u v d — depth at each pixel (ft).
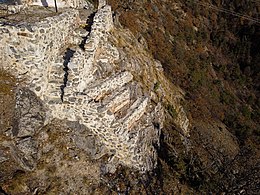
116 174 45.60
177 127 69.00
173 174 51.39
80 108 44.04
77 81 44.62
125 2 110.01
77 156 43.62
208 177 53.93
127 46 66.69
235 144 84.84
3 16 49.83
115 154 46.62
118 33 68.18
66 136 44.14
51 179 40.75
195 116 84.48
